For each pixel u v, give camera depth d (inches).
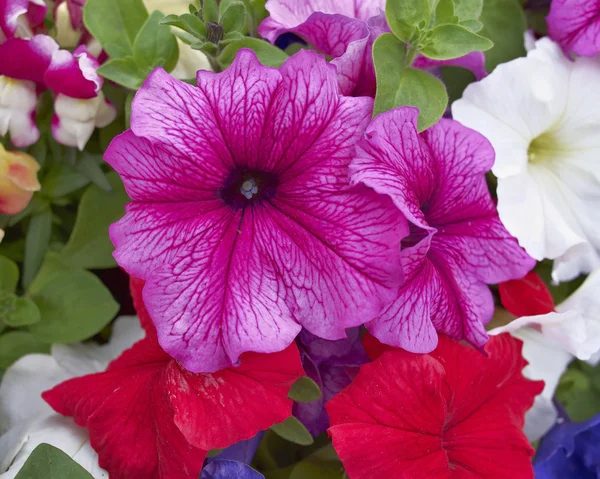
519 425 11.1
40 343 12.4
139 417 10.4
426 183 10.3
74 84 11.1
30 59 11.1
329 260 9.6
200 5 10.8
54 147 12.2
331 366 11.1
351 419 10.1
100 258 12.2
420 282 10.1
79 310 12.1
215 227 9.9
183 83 9.4
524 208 11.7
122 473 10.4
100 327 12.0
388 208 9.4
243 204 10.1
